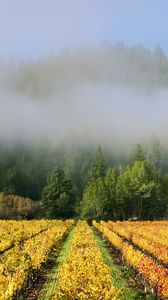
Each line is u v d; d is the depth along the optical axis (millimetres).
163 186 100750
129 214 99812
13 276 19844
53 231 45000
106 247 41531
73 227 69250
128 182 98562
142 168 99562
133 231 48562
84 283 17969
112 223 69438
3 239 39719
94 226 70875
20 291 19781
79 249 28031
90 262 22609
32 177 156375
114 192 96375
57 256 33094
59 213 98000
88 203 95688
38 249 28750
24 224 60562
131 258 26969
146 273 22172
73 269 21031
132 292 21594
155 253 31938
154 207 98250
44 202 98750
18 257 24891
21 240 40281
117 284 23188
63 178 101562
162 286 19719
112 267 29094
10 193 125188
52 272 26078
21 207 93188
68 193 100500
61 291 16719
